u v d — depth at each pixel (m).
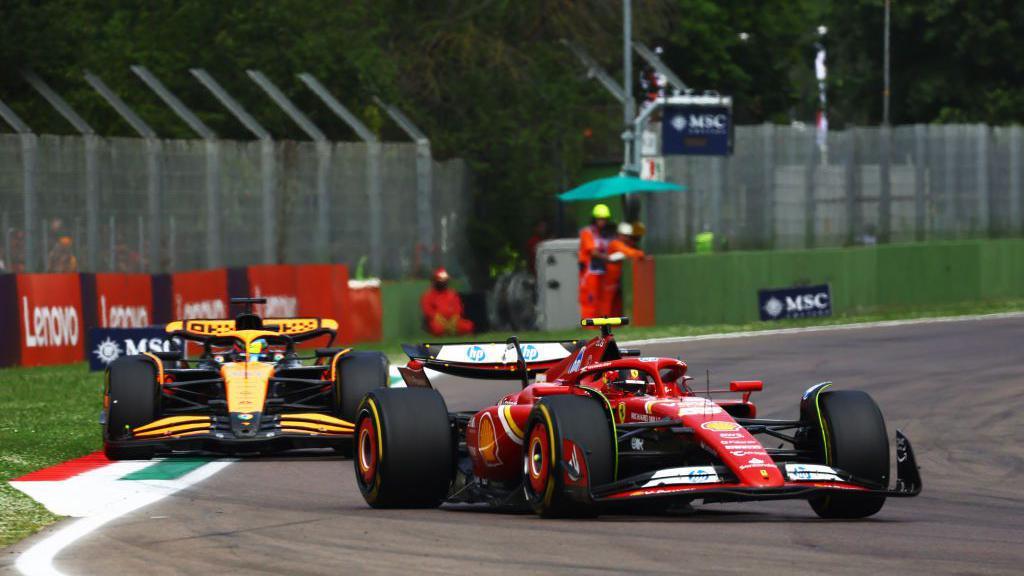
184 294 90.69
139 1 124.38
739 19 167.38
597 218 104.00
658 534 30.02
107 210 89.25
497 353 39.72
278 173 99.81
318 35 122.06
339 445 46.88
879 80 187.88
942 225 125.19
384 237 106.38
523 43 138.00
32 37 102.25
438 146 129.88
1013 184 130.25
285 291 96.88
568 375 35.69
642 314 108.25
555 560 27.06
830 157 118.31
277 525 32.28
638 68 141.75
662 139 110.25
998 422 56.12
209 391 52.31
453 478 35.34
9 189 84.50
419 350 39.72
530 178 129.38
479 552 28.11
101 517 33.72
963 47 177.88
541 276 114.75
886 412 59.34
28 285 81.00
